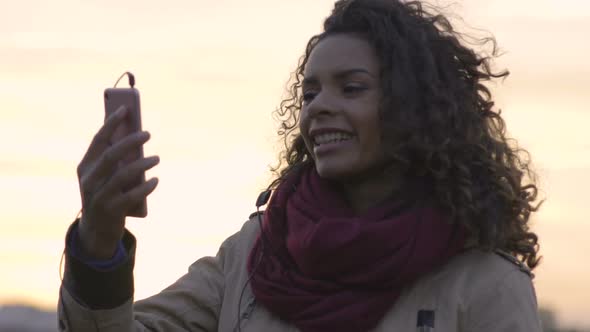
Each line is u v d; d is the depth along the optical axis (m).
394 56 4.27
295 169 4.57
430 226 4.18
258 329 4.28
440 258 4.18
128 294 4.00
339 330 4.15
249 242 4.51
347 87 4.24
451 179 4.25
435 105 4.30
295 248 4.25
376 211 4.23
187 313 4.41
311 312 4.18
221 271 4.49
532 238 4.45
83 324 3.97
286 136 4.87
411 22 4.39
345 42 4.28
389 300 4.16
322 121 4.24
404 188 4.29
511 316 4.10
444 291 4.15
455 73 4.48
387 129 4.23
